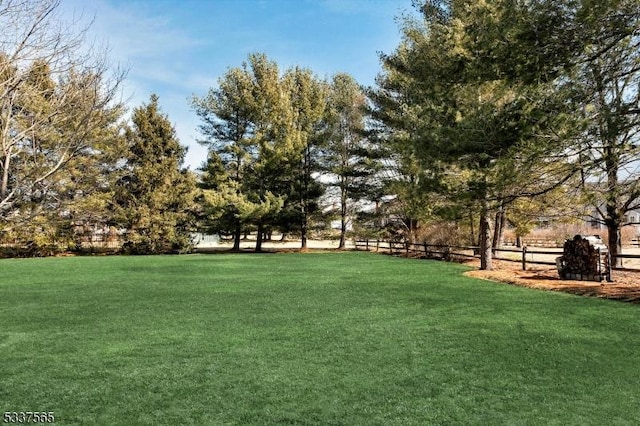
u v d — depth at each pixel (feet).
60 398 13.34
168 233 90.43
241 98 94.99
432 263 60.64
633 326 21.06
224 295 32.60
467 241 71.77
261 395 13.41
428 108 38.24
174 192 93.71
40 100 22.12
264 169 94.53
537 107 25.35
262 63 98.84
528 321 22.56
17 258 77.92
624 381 14.14
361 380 14.57
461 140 28.96
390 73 74.02
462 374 14.99
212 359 16.99
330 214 104.53
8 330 21.93
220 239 120.78
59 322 23.67
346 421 11.60
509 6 24.76
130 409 12.52
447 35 42.88
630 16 22.49
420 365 15.98
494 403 12.60
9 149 20.75
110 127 81.15
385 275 45.39
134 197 91.71
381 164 87.71
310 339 19.74
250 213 90.68
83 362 16.76
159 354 17.71
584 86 24.94
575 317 23.22
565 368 15.42
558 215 38.47
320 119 102.12
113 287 37.47
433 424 11.38
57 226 80.53
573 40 23.58
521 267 51.03
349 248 105.91
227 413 12.18
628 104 23.85
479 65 26.89
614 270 40.37
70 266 58.13
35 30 21.35
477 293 32.22
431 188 39.29
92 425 11.59
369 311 25.91
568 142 25.23
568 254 37.86
